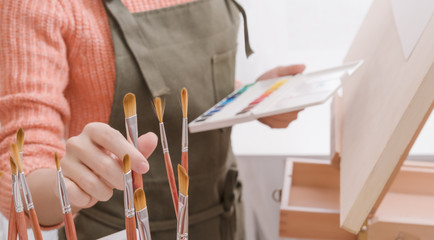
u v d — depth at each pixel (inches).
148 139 15.5
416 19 21.9
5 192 19.8
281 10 45.9
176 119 26.7
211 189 29.4
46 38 22.9
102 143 16.0
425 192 29.9
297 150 43.8
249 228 46.6
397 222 23.3
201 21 27.7
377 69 25.9
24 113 21.6
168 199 27.8
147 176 27.2
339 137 30.3
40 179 19.6
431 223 23.2
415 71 18.9
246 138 45.7
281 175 44.8
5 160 20.6
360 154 22.8
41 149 20.8
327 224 27.6
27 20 22.4
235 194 30.5
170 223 28.0
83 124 26.1
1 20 22.1
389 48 25.0
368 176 19.6
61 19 23.4
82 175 16.0
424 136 42.9
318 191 33.2
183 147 15.2
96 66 24.9
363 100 26.4
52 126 21.9
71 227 12.6
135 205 12.4
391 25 26.6
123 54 25.0
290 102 22.7
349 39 46.9
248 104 24.7
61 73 23.5
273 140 45.0
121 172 15.8
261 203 45.9
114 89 25.3
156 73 25.7
